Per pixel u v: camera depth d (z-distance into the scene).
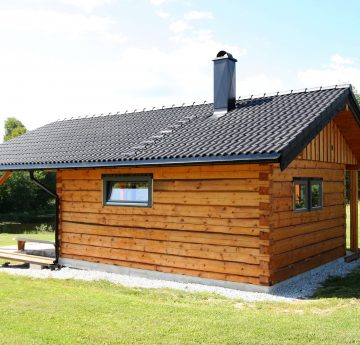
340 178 12.73
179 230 9.88
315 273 10.86
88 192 11.51
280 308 7.52
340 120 11.78
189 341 5.54
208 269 9.47
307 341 5.55
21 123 51.34
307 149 10.33
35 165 11.67
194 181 9.66
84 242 11.55
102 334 5.77
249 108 11.52
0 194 35.81
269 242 8.70
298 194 10.20
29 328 6.00
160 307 7.15
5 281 9.40
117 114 15.59
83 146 12.23
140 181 10.57
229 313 6.90
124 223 10.80
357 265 12.05
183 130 11.02
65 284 9.55
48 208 39.75
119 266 10.87
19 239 13.60
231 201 9.15
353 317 6.68
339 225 12.57
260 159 7.98
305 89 11.59
